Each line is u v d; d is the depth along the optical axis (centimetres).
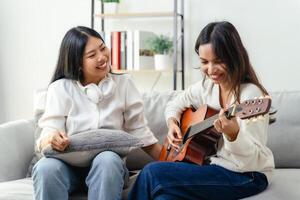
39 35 342
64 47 181
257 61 301
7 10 346
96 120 175
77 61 178
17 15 345
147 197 143
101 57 176
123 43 303
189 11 311
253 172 149
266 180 152
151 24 322
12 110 352
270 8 296
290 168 193
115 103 180
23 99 350
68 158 157
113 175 147
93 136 158
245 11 300
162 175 143
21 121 205
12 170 183
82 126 175
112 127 178
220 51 150
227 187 144
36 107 204
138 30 312
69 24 337
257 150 143
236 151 138
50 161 153
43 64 344
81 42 176
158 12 308
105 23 331
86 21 334
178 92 210
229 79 153
